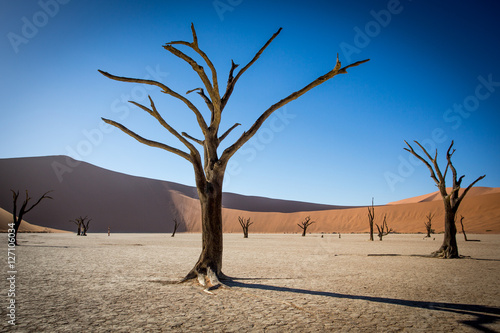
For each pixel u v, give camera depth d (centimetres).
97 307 569
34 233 5597
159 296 659
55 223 9738
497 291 736
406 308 572
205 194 843
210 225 838
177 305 586
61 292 698
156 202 11531
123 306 577
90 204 10650
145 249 2105
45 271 1021
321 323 481
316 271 1077
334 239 4297
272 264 1282
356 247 2495
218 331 441
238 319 499
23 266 1138
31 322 474
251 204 15338
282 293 695
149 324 470
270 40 911
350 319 502
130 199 11288
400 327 463
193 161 838
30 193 10494
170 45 669
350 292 714
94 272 1009
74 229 9650
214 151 882
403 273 1036
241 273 1018
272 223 10481
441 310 559
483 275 995
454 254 1572
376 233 7831
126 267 1143
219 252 844
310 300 632
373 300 634
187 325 466
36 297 647
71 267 1128
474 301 631
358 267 1197
